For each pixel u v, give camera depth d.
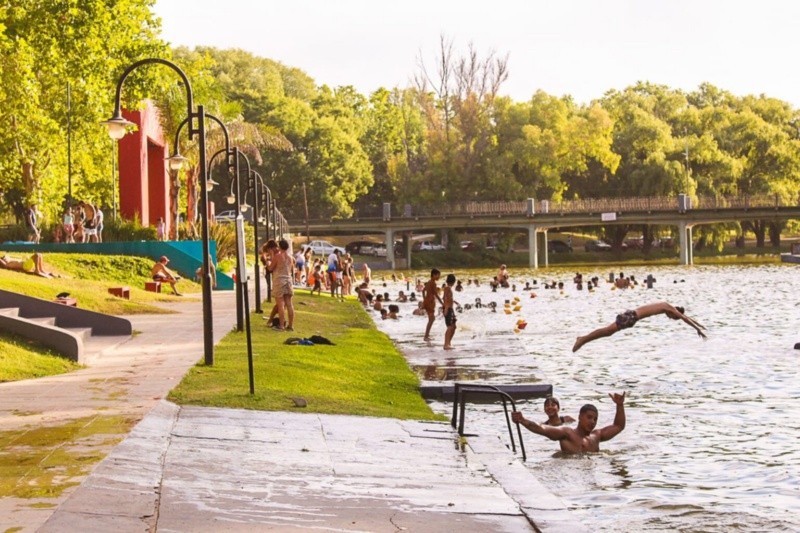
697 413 17.91
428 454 13.23
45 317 24.64
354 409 16.06
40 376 17.67
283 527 9.09
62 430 12.54
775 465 13.74
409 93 125.31
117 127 19.27
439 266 117.69
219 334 25.34
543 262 116.25
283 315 27.69
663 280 75.06
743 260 114.12
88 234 48.50
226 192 114.94
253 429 13.57
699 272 86.81
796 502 11.84
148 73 50.00
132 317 30.73
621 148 127.44
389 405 17.34
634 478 13.13
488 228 121.19
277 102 121.62
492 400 19.30
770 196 109.44
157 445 11.96
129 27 50.97
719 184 124.94
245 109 120.56
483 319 40.50
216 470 11.08
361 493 10.66
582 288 64.88
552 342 30.86
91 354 20.70
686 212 108.69
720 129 132.88
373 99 165.25
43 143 49.12
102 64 47.41
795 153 128.00
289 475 11.20
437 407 18.56
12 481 9.86
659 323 37.59
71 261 41.53
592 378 22.56
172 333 25.58
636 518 11.15
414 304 49.12
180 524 8.85
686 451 14.73
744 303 49.16
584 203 111.12
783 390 20.47
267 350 22.02
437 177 121.94
